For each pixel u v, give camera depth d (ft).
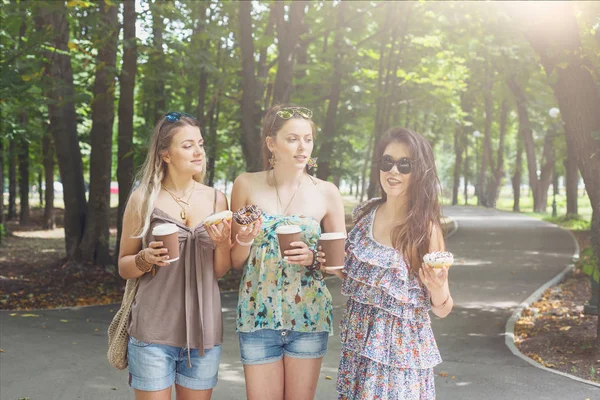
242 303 10.68
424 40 57.36
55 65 38.93
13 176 90.94
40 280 37.50
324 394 16.75
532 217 106.22
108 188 41.73
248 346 10.67
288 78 41.68
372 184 58.08
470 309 29.71
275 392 10.77
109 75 36.73
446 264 9.07
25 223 82.89
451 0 41.16
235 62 49.26
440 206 10.18
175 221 10.37
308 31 48.91
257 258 10.69
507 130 148.05
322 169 51.60
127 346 10.48
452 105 78.64
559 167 142.61
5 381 17.43
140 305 10.16
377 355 9.62
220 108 59.16
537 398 16.57
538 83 88.79
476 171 187.73
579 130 20.34
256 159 41.93
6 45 34.60
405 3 51.80
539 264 45.78
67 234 41.81
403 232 9.91
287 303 10.59
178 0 37.63
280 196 11.05
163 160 10.59
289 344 10.75
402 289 9.70
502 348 22.24
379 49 54.90
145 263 9.80
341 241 9.71
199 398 10.52
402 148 10.11
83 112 58.70
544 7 19.89
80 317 27.89
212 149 48.11
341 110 55.72
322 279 10.84
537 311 29.14
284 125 10.88
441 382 18.03
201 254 10.44
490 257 50.26
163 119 10.57
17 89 32.09
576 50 19.92
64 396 16.20
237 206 11.27
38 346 21.71
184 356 10.35
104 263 41.52
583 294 33.35
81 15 35.06
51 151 78.74
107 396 16.26
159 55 37.40
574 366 19.62
